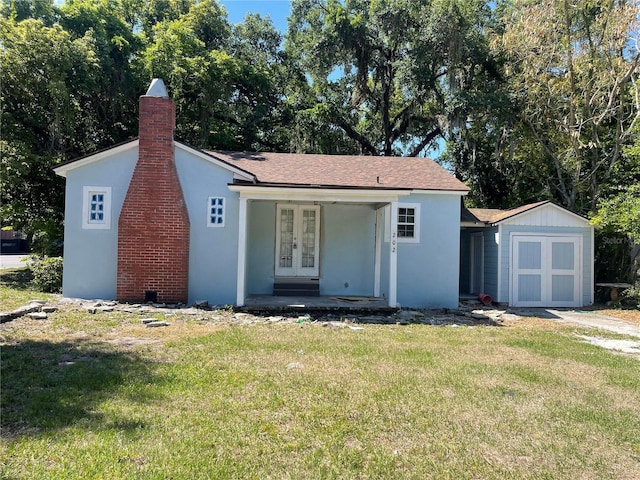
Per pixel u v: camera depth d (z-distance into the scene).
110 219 11.08
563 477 3.25
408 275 12.19
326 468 3.23
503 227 13.62
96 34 17.11
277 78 23.98
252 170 12.33
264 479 3.06
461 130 19.84
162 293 10.76
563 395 4.98
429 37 19.09
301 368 5.65
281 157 14.05
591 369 6.11
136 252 10.70
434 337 8.02
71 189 11.06
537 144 18.84
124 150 11.09
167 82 18.06
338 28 20.91
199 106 19.19
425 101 21.28
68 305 9.95
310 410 4.29
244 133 21.55
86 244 11.04
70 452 3.32
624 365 6.37
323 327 8.74
